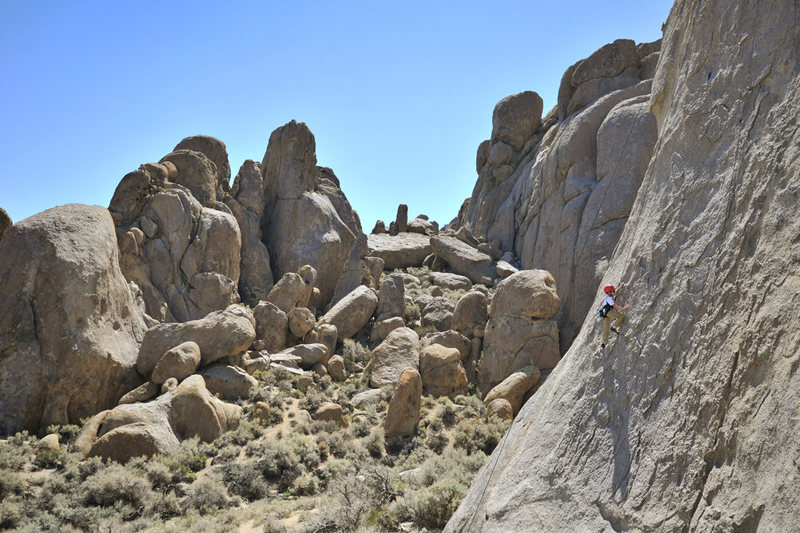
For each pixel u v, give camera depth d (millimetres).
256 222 41438
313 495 20516
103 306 27281
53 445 22141
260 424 25391
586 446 9969
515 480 10945
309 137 45969
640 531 8172
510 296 30297
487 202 49250
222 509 19156
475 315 33344
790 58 8469
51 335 24953
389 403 27141
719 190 9148
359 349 33781
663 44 12992
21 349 24469
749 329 7699
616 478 9031
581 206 35469
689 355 8688
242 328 29234
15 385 24047
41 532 16391
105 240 28438
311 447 23391
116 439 21781
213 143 42625
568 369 11797
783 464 6461
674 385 8781
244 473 21000
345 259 43812
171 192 35156
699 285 8914
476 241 46781
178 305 33094
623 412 9578
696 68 10516
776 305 7340
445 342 31734
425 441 24750
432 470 19328
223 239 36062
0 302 24891
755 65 9078
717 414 7805
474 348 32156
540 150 45438
